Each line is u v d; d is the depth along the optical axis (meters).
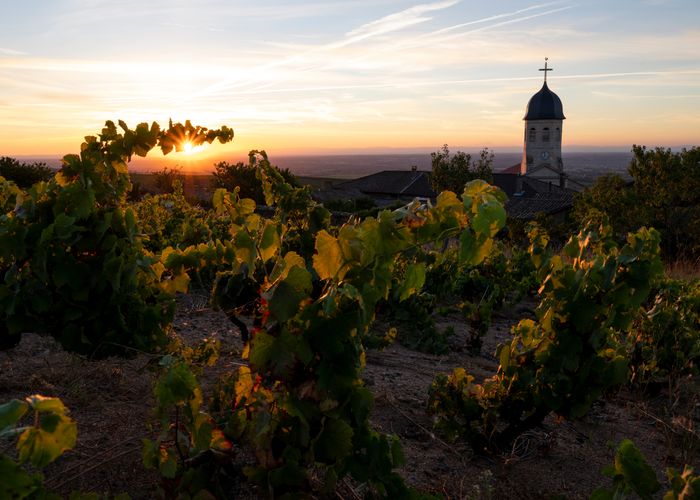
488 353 7.15
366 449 2.79
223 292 4.06
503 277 9.57
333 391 2.44
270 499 2.51
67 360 4.68
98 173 3.82
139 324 3.95
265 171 5.11
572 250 4.17
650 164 33.12
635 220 32.91
